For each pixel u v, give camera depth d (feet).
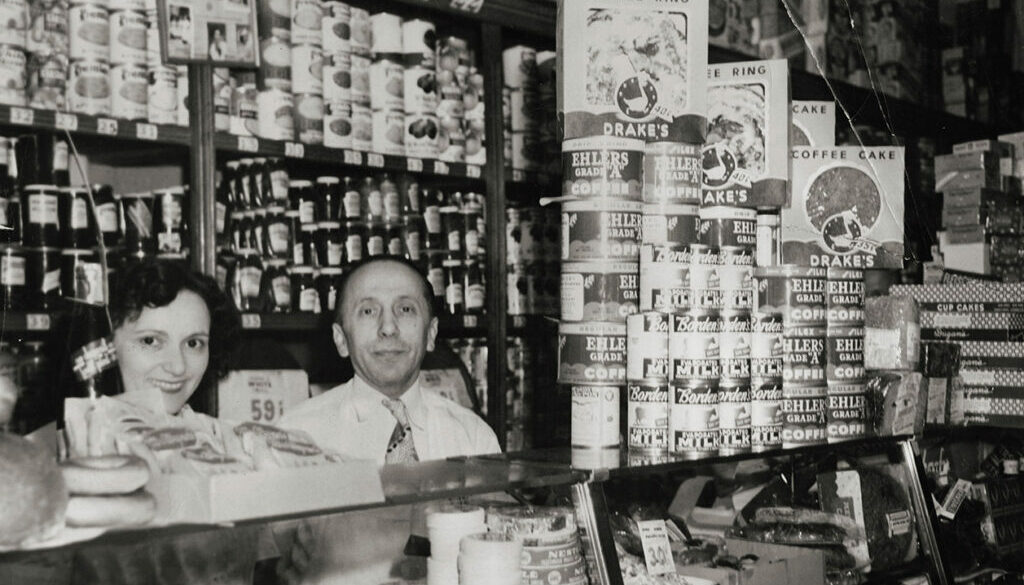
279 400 9.27
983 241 13.35
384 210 10.27
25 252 7.73
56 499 3.72
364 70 9.96
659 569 6.93
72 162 9.26
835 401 8.11
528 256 11.58
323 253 9.85
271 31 9.24
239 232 9.35
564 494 6.16
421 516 6.83
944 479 10.50
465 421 9.09
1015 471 11.47
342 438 8.32
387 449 8.36
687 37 7.02
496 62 10.89
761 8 13.47
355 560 6.66
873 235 8.39
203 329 7.02
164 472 4.22
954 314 11.35
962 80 16.43
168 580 5.59
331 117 9.66
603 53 6.86
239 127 9.11
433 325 8.86
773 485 8.59
